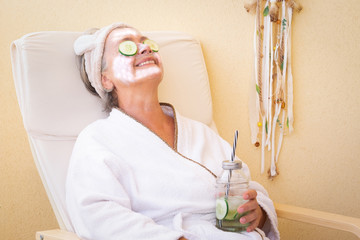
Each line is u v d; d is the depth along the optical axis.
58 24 1.94
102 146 1.32
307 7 1.79
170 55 1.69
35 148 1.42
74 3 1.93
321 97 1.82
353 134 1.82
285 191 1.90
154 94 1.46
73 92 1.49
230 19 1.88
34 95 1.42
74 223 1.23
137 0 1.94
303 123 1.85
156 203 1.27
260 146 1.89
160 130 1.47
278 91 1.80
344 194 1.86
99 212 1.15
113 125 1.39
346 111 1.81
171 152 1.35
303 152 1.86
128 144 1.35
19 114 1.92
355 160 1.83
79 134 1.40
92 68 1.46
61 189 1.38
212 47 1.91
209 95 1.74
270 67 1.81
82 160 1.28
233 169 1.18
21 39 1.46
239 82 1.89
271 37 1.78
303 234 1.92
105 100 1.50
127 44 1.42
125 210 1.16
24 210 1.94
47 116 1.43
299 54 1.81
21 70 1.44
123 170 1.30
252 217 1.21
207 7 1.89
